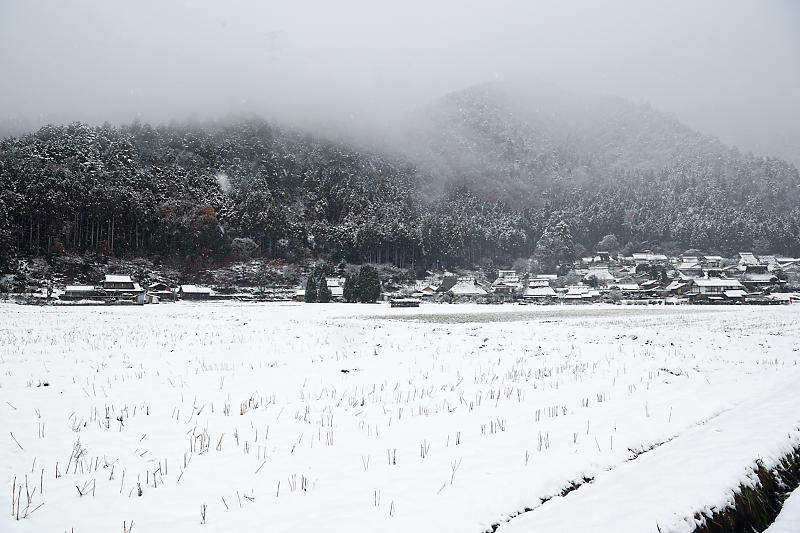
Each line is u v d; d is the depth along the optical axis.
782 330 33.91
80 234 110.19
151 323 35.50
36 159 127.44
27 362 16.22
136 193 128.00
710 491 6.28
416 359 18.95
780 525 5.79
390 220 163.00
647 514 5.62
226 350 20.56
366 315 58.31
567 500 6.31
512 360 19.19
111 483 6.54
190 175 161.12
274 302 95.00
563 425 9.70
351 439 8.70
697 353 21.39
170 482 6.62
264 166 191.00
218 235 124.62
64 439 8.35
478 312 69.00
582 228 194.50
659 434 9.27
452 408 11.06
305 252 141.12
